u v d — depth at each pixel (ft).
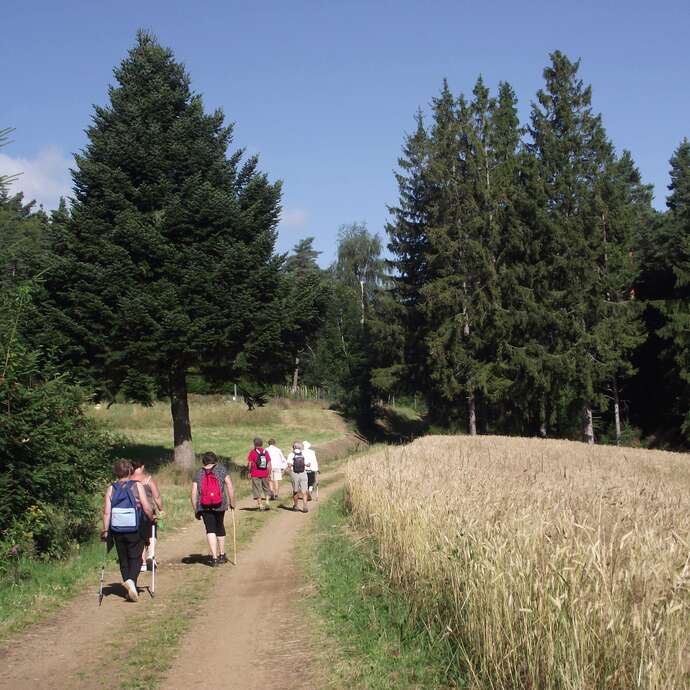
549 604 18.26
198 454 109.50
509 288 158.51
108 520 29.91
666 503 35.63
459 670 20.95
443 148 165.78
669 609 16.21
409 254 171.01
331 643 24.09
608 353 150.20
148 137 82.53
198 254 80.23
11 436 33.86
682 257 160.04
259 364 90.22
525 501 31.45
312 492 72.23
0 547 32.53
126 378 80.59
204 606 29.55
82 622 27.12
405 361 170.19
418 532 30.09
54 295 79.15
